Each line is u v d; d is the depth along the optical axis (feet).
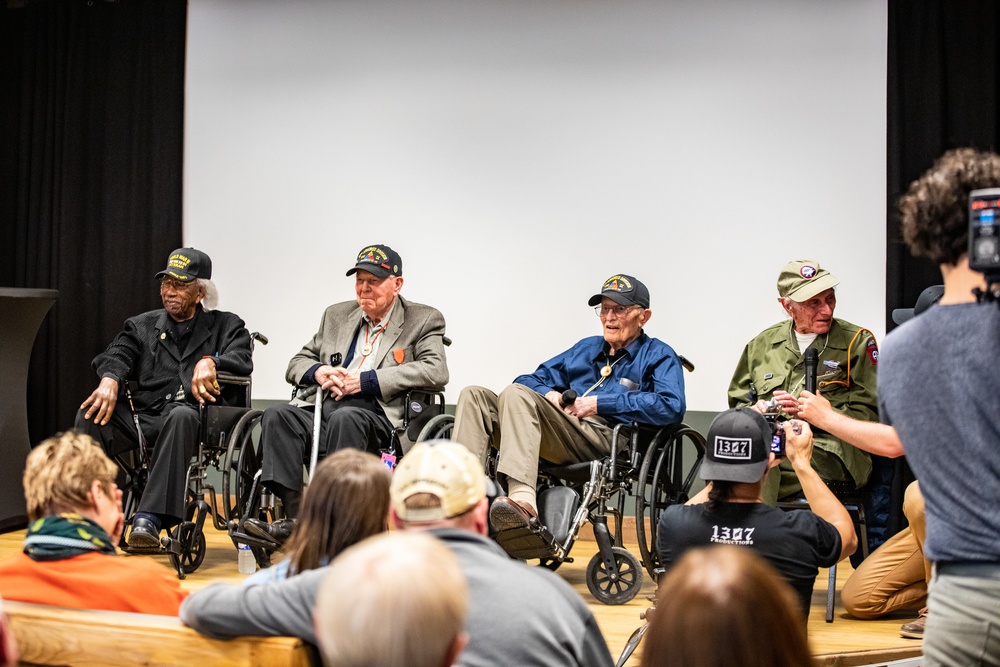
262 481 11.43
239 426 11.68
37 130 16.98
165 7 16.65
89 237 16.89
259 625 4.80
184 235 16.69
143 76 16.69
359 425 11.48
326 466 5.48
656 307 15.10
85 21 16.89
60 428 16.79
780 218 14.71
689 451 15.01
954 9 13.97
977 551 4.23
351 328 12.91
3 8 17.17
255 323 16.43
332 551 5.35
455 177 15.80
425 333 12.66
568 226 15.42
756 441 7.08
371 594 2.99
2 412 14.58
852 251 14.47
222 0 16.57
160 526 11.75
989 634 4.22
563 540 10.86
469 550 4.76
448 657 3.09
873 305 14.39
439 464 4.96
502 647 4.56
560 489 11.23
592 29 15.34
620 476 11.14
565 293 15.43
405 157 15.98
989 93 13.84
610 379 12.09
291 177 16.35
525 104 15.57
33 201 16.99
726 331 14.88
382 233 16.05
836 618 10.59
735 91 14.85
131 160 16.72
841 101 14.52
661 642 3.08
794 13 14.66
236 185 16.52
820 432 11.28
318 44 16.28
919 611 10.53
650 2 15.14
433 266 15.87
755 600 3.02
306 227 16.29
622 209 15.24
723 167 14.90
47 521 5.68
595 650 4.92
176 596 5.92
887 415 4.67
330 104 16.24
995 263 4.23
